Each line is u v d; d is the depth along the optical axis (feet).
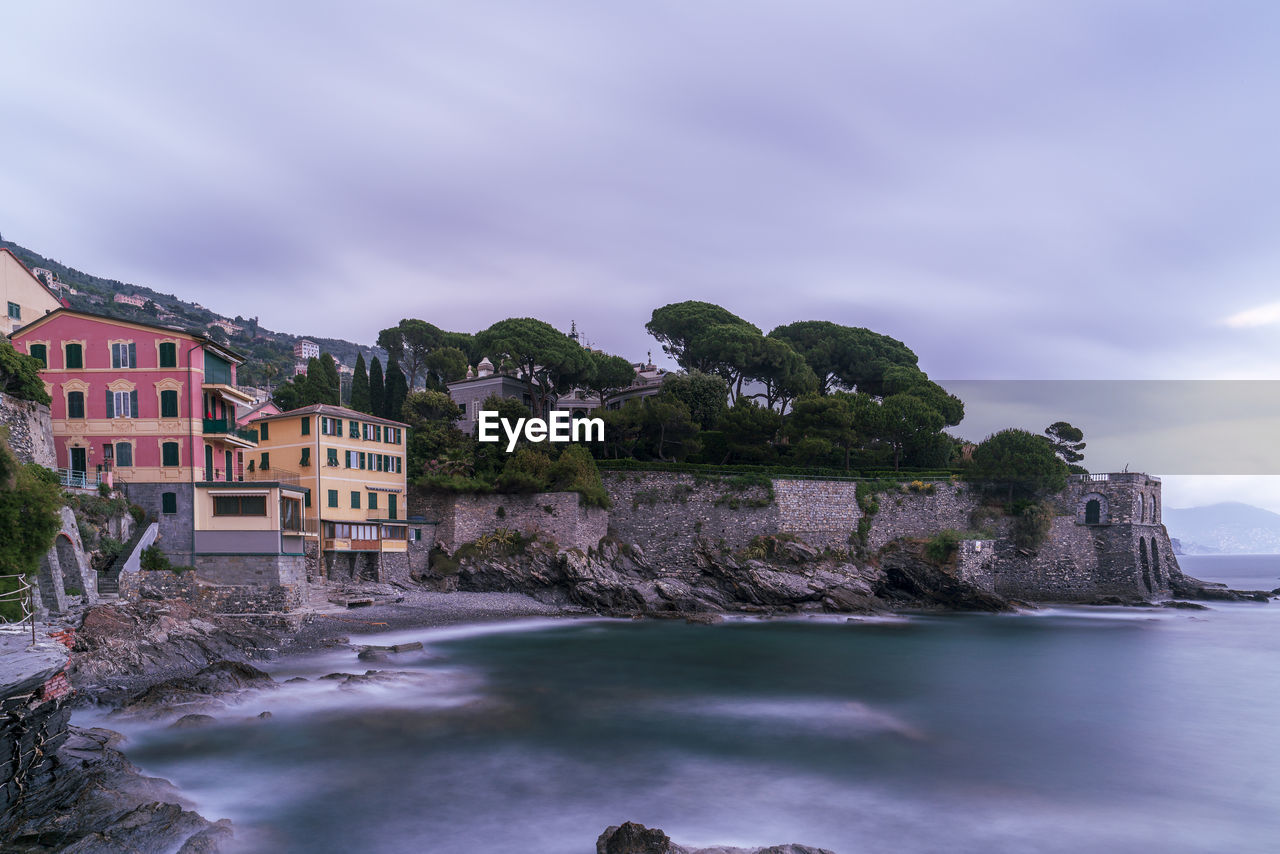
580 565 219.82
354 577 203.00
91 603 126.72
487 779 80.38
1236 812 76.84
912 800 77.87
